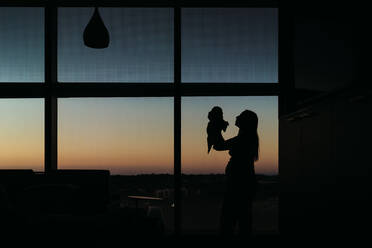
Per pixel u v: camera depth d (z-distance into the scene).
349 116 2.10
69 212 2.81
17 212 2.35
